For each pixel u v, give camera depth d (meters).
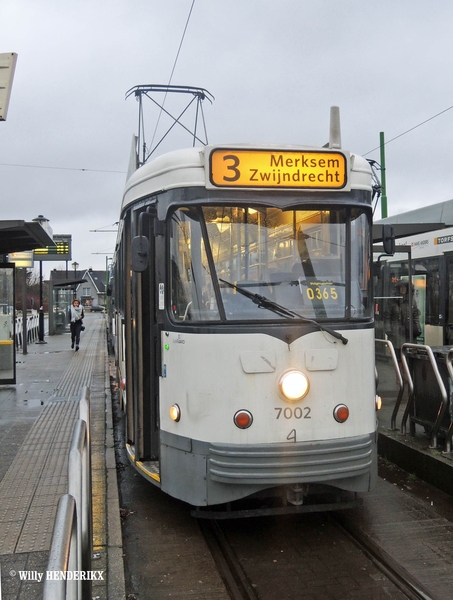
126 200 6.41
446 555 4.68
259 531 5.24
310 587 4.22
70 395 11.49
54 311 31.47
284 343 4.82
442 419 6.58
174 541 5.05
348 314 5.06
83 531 3.59
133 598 4.11
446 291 13.43
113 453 7.25
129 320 6.62
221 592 4.20
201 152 5.07
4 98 4.84
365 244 5.27
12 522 4.96
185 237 5.06
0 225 9.45
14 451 7.29
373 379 5.14
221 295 4.92
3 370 12.44
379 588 4.19
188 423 4.93
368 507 5.73
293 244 5.07
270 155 5.05
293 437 4.79
